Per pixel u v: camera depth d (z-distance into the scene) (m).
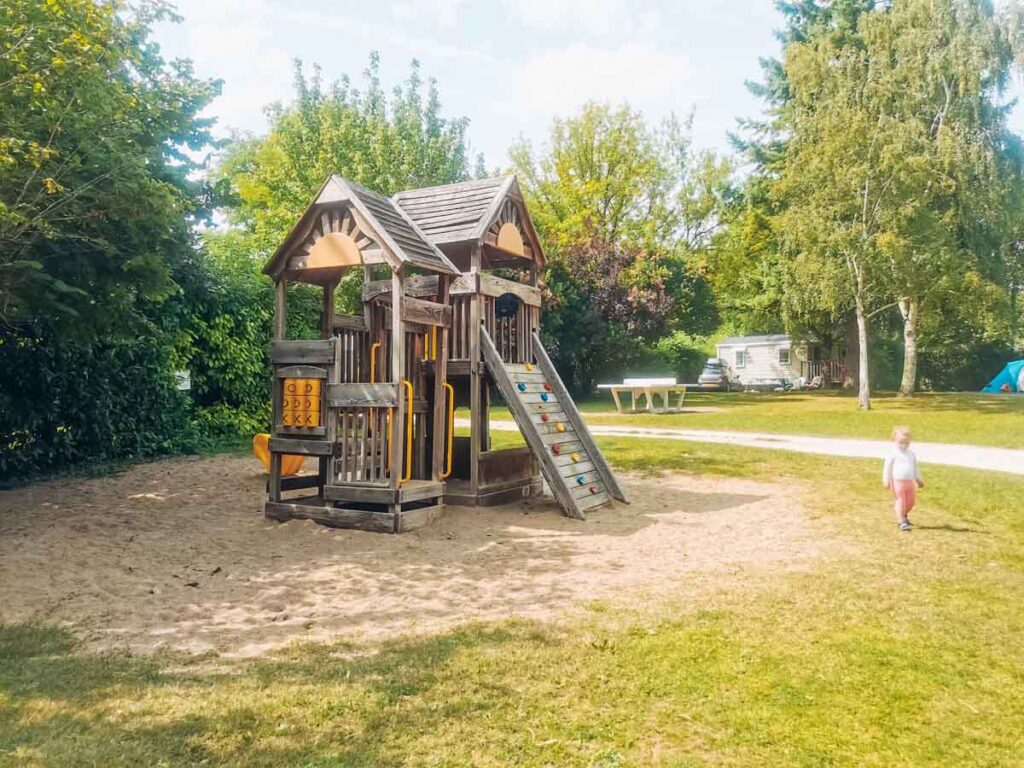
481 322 10.06
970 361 43.38
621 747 3.53
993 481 11.36
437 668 4.42
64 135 7.75
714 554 7.47
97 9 7.47
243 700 3.95
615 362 35.12
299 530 8.43
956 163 25.33
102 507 9.81
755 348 50.88
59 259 8.73
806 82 27.19
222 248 20.25
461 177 36.94
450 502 9.98
